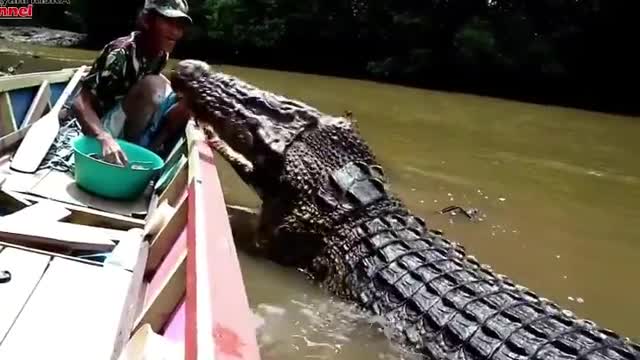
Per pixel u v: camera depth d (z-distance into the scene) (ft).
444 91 58.90
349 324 12.89
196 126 14.85
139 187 12.62
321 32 73.46
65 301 8.05
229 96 16.35
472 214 19.83
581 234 18.97
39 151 13.56
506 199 21.80
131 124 14.47
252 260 15.85
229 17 75.61
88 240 9.50
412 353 11.88
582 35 61.26
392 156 26.81
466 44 63.21
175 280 7.65
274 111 16.28
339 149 16.16
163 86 14.67
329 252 14.94
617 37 60.49
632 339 13.06
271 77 59.47
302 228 15.43
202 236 7.55
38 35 88.53
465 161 27.04
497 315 11.57
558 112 48.37
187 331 5.66
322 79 60.95
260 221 16.29
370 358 11.68
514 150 30.48
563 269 16.43
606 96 60.03
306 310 13.46
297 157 15.81
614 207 21.89
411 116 39.27
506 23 63.26
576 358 10.34
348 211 15.08
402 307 12.67
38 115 16.40
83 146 13.20
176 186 11.75
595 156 30.58
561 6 61.57
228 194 19.47
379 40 71.77
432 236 15.02
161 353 6.04
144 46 13.78
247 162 16.17
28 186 12.20
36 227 9.61
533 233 18.72
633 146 34.27
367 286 13.61
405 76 66.90
